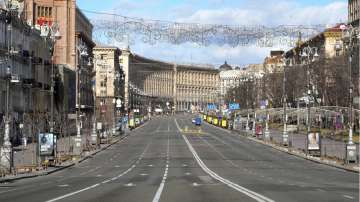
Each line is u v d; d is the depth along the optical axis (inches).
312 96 3978.8
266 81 6269.7
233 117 6574.8
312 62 4306.1
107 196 1093.8
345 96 3833.7
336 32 4817.9
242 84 7490.2
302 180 1600.6
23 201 999.0
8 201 1000.2
